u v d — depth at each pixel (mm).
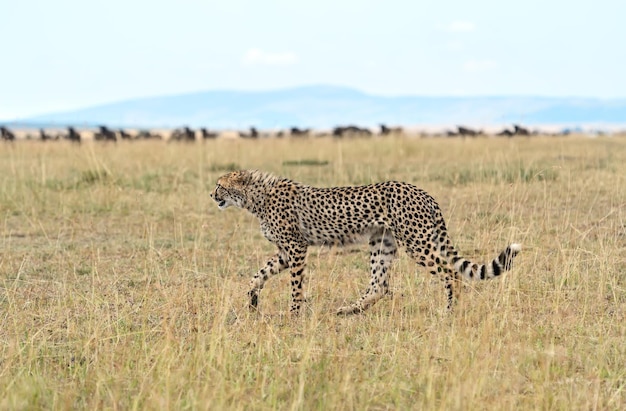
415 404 8789
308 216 13008
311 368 9664
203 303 12734
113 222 20891
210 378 9172
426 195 12609
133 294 13469
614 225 18375
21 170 29188
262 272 13094
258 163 36312
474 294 12828
